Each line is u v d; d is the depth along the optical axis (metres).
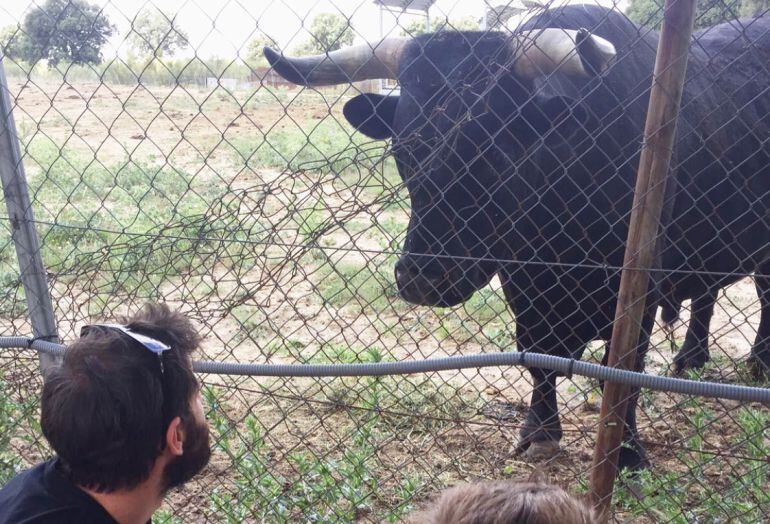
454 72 3.26
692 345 5.12
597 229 3.62
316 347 5.59
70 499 1.67
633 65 3.64
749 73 4.25
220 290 6.38
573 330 3.46
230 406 4.48
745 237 4.32
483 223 3.38
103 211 9.85
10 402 3.40
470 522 1.35
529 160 3.46
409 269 3.27
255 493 3.28
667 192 3.47
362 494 3.39
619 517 3.14
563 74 3.45
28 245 2.89
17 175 2.83
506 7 2.55
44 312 2.93
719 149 3.91
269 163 12.06
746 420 4.00
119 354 1.63
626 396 2.35
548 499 1.36
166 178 11.44
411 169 3.34
